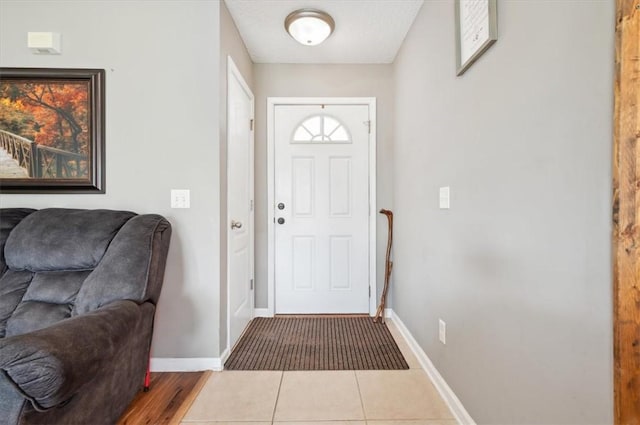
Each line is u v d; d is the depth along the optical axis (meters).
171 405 1.57
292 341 2.36
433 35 1.86
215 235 1.96
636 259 0.69
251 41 2.56
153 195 1.95
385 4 2.09
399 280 2.66
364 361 2.04
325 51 2.72
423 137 2.04
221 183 2.01
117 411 1.34
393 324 2.73
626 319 0.70
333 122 2.98
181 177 1.96
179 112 1.96
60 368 0.91
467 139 1.43
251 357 2.10
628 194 0.69
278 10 2.16
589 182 0.79
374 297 2.95
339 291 2.98
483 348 1.29
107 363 1.20
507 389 1.13
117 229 1.65
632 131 0.69
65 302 1.48
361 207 2.98
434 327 1.82
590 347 0.79
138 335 1.49
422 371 1.92
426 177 1.97
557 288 0.89
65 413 1.03
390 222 2.85
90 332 1.08
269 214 2.94
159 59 1.96
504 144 1.14
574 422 0.84
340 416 1.49
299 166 2.98
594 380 0.78
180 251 1.95
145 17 1.96
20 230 1.61
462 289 1.47
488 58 1.25
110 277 1.47
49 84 1.92
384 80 2.95
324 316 2.94
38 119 1.92
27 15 1.92
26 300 1.50
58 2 1.93
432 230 1.87
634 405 0.70
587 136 0.79
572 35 0.83
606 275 0.74
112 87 1.95
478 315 1.33
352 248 2.98
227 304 2.11
